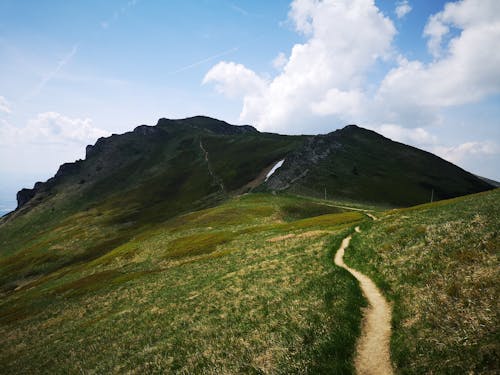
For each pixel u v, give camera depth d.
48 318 44.25
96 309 40.31
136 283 46.28
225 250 50.84
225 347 16.42
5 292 85.88
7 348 37.25
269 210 84.56
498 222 19.47
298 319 16.19
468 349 9.96
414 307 14.27
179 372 15.67
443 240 20.59
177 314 26.56
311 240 40.94
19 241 161.75
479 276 13.69
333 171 144.88
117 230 129.75
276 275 27.95
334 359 11.94
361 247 29.44
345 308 15.74
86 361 23.81
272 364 12.84
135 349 22.23
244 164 187.62
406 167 178.75
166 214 142.50
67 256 105.31
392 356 11.60
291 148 199.88
